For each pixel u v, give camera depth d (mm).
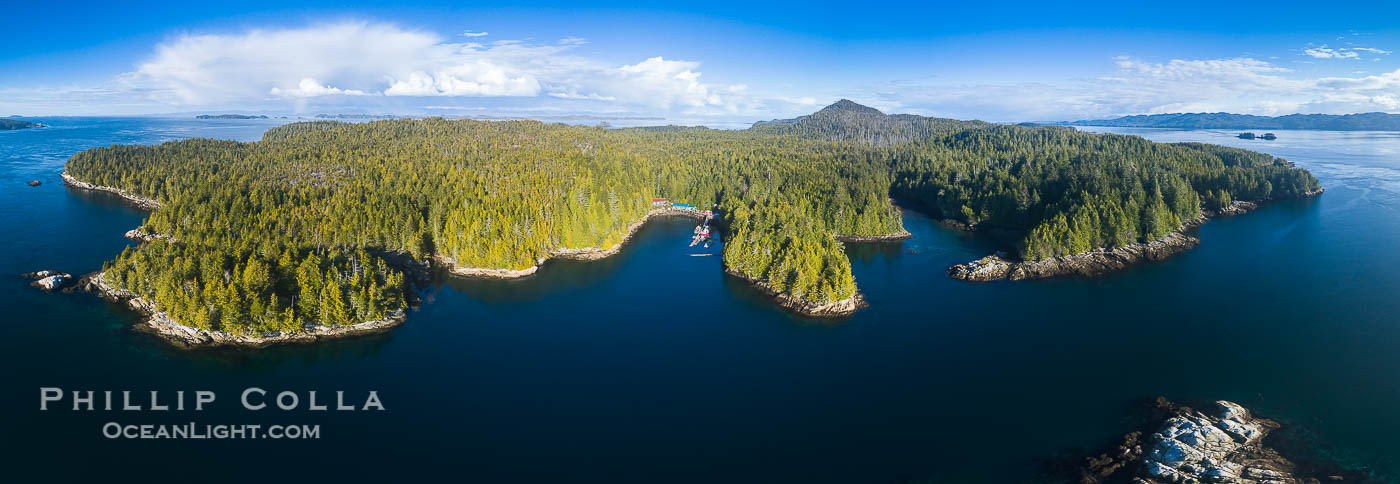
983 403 118688
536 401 118688
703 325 157875
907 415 114500
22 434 103312
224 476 94625
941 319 161625
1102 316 162875
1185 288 184500
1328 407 113438
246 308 141125
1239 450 98312
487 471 97250
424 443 104312
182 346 135625
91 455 98625
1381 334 146250
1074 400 119062
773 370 132750
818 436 107875
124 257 169250
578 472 97375
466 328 153625
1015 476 96188
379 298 153000
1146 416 111750
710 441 106188
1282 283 185625
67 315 148750
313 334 141750
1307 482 90375
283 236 197625
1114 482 92750
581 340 147625
